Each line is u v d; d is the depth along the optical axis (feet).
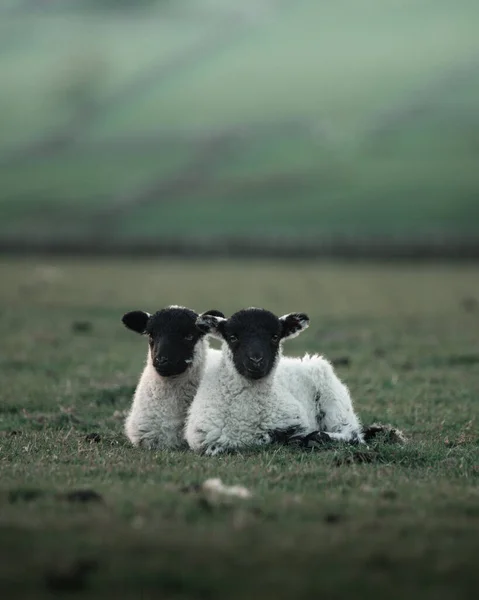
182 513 34.60
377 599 26.68
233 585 27.48
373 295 176.55
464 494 39.37
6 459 47.83
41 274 219.82
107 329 123.75
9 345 106.93
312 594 26.91
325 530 32.94
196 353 56.54
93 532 32.07
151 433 55.31
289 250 292.40
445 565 29.37
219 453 51.08
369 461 47.65
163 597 26.58
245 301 160.86
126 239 307.58
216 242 300.20
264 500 37.40
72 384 79.10
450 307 155.02
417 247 282.56
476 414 64.44
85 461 47.52
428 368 89.35
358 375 84.07
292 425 53.01
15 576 27.99
